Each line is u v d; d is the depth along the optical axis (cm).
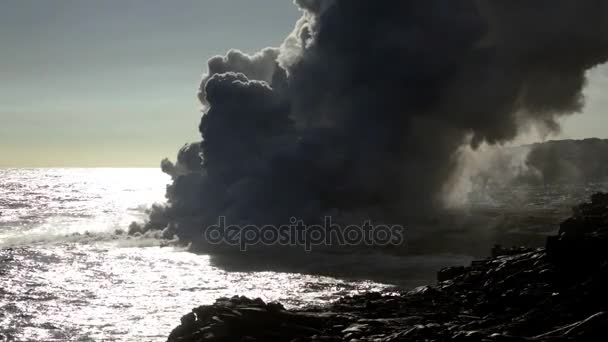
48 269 6488
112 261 6994
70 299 5091
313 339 2856
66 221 11756
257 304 3303
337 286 5434
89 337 3997
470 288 3650
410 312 3303
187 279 5912
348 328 2966
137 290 5438
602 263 2969
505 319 2838
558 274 3158
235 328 3036
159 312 4650
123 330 4150
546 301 2831
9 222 11525
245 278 5888
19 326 4234
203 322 3133
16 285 5631
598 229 3288
